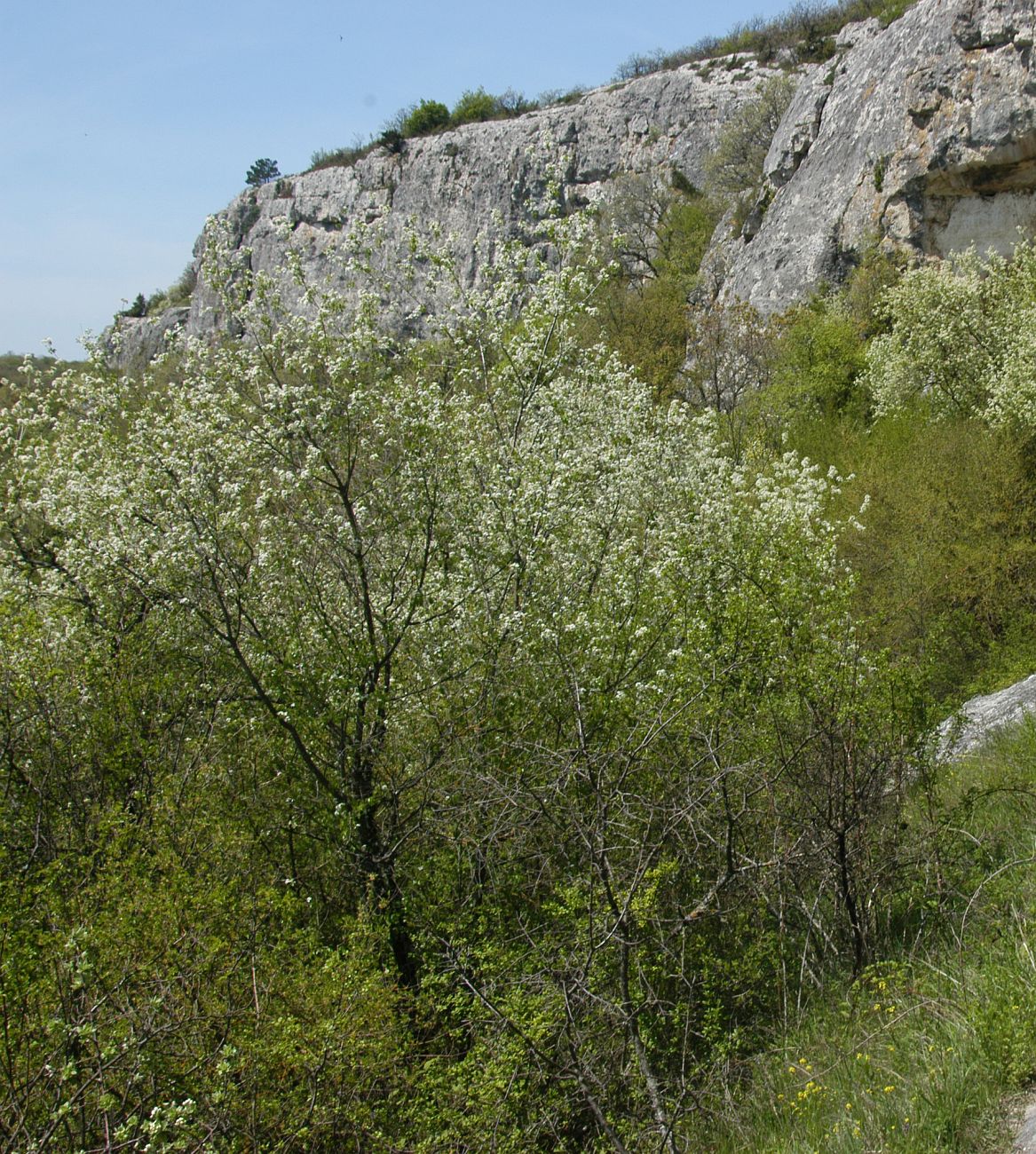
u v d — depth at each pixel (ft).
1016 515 49.01
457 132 184.85
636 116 168.45
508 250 32.86
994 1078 13.29
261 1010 16.57
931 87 82.69
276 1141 15.46
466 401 31.24
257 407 27.04
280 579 26.89
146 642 27.04
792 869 20.40
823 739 20.58
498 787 21.22
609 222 139.64
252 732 26.05
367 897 22.18
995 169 78.69
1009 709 31.81
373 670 25.61
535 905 22.36
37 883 20.01
